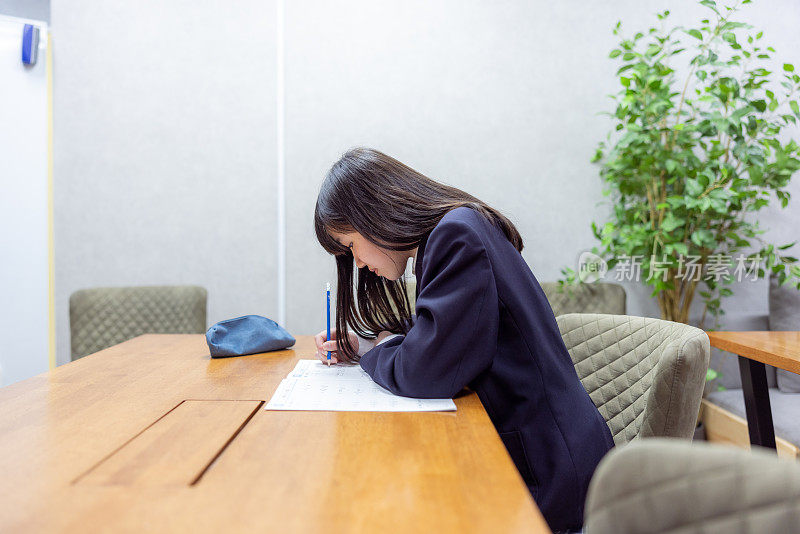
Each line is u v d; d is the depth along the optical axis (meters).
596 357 1.22
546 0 2.71
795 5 2.69
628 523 0.36
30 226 2.52
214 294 2.67
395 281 1.16
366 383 1.00
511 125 2.72
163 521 0.47
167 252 2.65
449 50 2.71
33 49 2.49
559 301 2.54
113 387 1.00
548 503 0.85
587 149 2.73
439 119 2.71
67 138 2.60
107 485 0.55
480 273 0.88
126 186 2.63
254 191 2.67
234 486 0.55
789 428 1.78
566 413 0.89
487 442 0.68
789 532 0.30
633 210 2.43
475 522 0.47
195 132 2.65
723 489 0.32
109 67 2.62
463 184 2.72
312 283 2.70
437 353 0.87
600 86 2.73
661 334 1.09
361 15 2.68
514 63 2.72
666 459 0.35
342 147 2.69
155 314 2.14
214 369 1.17
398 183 1.01
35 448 0.67
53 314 2.59
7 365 2.48
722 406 2.22
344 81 2.68
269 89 2.67
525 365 0.91
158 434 0.72
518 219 2.73
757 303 2.72
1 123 2.46
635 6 2.71
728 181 2.32
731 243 2.65
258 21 2.66
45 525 0.47
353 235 1.05
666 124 2.51
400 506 0.50
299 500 0.52
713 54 2.26
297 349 1.43
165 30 2.64
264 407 0.85
